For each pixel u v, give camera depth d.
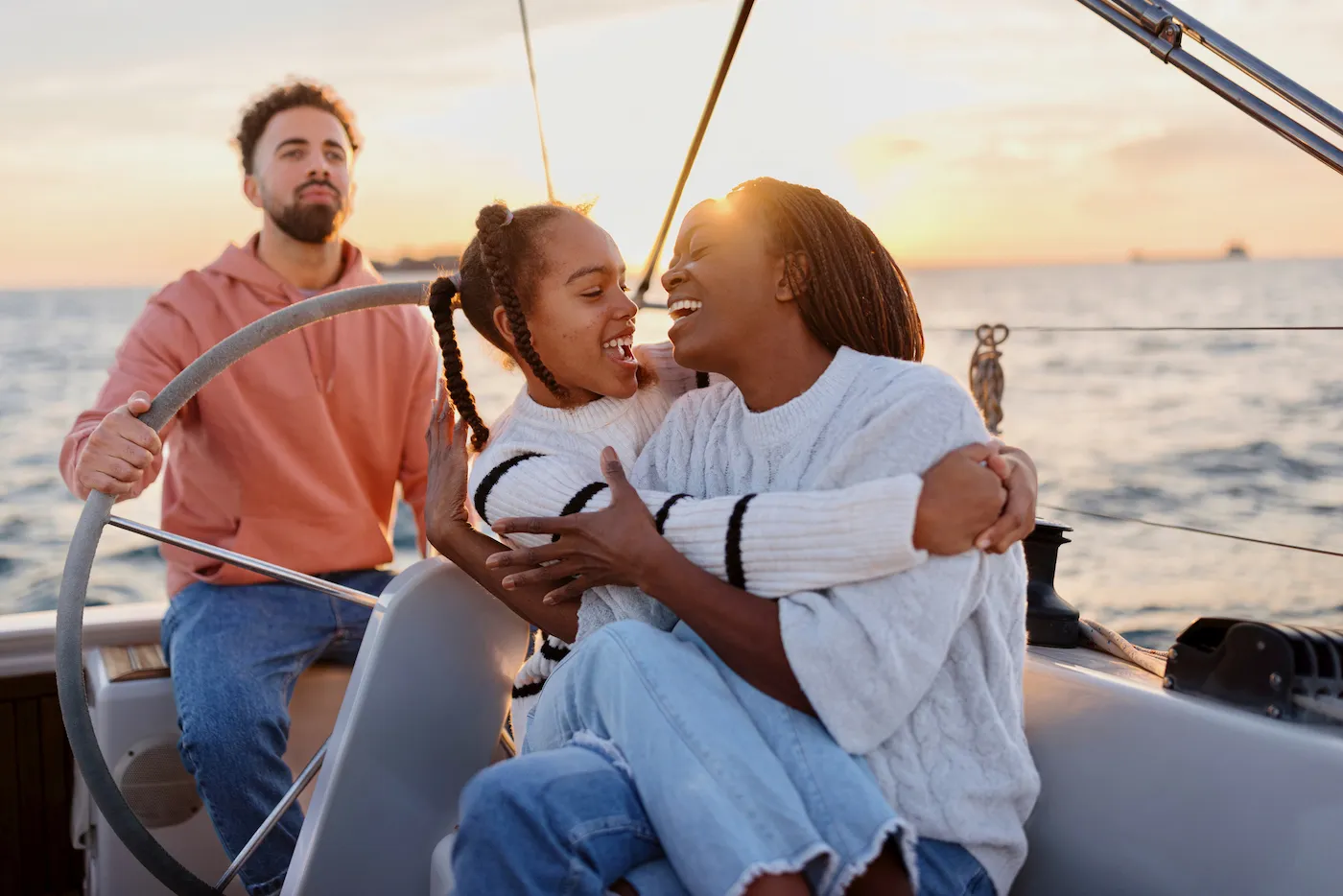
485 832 0.91
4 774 1.83
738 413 1.20
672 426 1.25
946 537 0.97
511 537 1.20
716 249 1.15
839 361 1.14
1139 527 9.00
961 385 1.08
